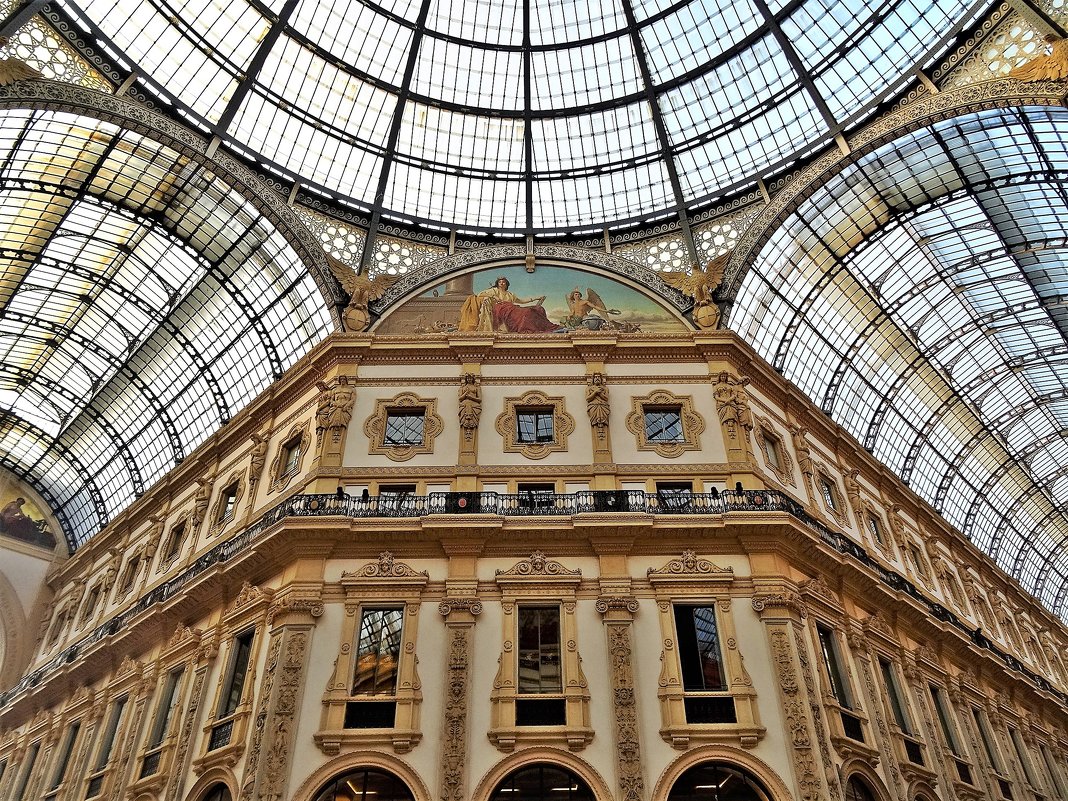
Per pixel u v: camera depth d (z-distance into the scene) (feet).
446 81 108.58
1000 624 129.18
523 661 61.57
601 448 73.31
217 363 123.44
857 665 69.97
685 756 56.44
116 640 86.94
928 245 115.55
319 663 60.90
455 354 80.23
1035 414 155.02
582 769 56.03
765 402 84.84
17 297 116.57
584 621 63.10
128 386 133.90
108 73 87.61
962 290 123.65
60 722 92.84
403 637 61.87
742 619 63.05
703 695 59.26
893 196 107.34
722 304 103.65
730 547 66.95
